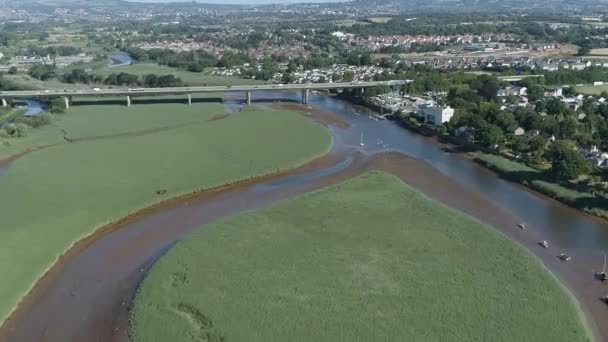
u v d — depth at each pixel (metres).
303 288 120.81
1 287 123.56
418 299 116.88
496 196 181.38
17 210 163.88
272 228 149.88
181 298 117.81
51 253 139.75
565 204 173.62
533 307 114.62
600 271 132.25
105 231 155.25
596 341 106.88
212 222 157.62
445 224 152.50
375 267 129.50
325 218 156.00
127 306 118.88
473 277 125.62
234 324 109.12
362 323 109.19
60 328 112.25
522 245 144.12
